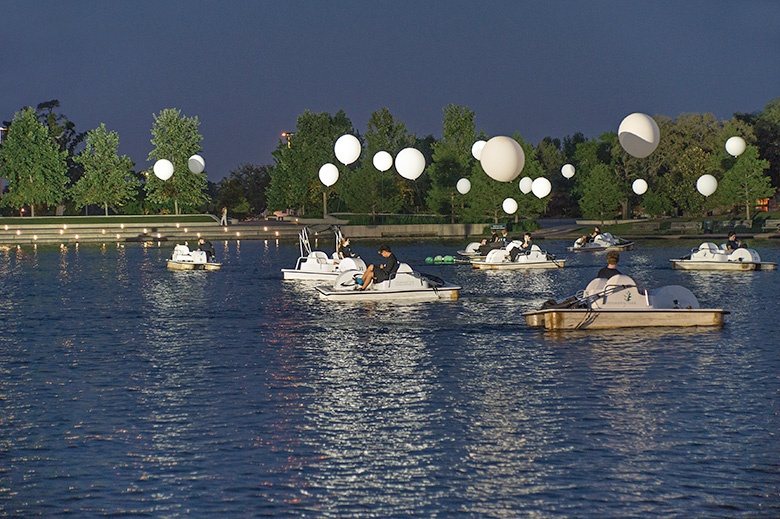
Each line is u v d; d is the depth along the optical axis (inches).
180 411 740.0
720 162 4109.3
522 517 514.3
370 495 548.4
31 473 593.6
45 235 3841.0
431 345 1021.2
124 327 1200.8
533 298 1464.1
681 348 970.1
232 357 969.5
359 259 1740.9
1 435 678.5
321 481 571.8
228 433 674.8
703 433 657.6
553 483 563.2
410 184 5162.4
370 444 643.5
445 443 643.5
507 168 1402.6
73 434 679.1
